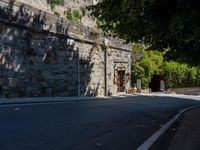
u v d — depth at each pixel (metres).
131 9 11.68
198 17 10.73
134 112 16.67
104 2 14.17
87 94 28.70
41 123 10.59
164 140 9.52
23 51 20.84
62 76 24.98
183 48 15.43
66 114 13.38
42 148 7.37
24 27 20.75
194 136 9.94
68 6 33.81
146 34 13.92
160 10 11.90
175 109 20.62
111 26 15.41
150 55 46.38
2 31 19.05
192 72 50.91
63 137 8.73
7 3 19.27
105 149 7.82
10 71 19.75
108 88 32.75
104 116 13.86
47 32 23.12
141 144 8.74
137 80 42.69
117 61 35.25
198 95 46.50
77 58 27.02
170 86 49.66
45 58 23.06
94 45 29.80
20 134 8.65
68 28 25.62
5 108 13.90
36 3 28.88
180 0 10.90
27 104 16.48
